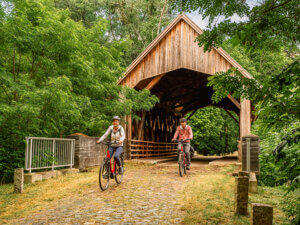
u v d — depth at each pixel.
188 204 4.45
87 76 9.73
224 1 1.99
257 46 2.25
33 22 8.18
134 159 12.55
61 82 7.52
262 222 2.77
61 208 4.41
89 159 9.65
